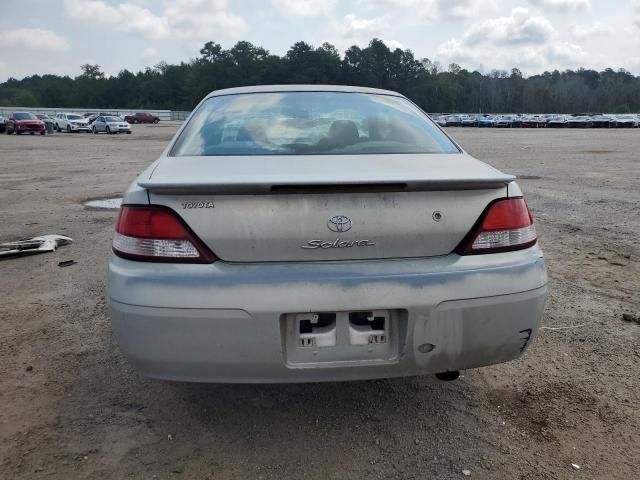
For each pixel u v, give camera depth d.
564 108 135.88
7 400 2.78
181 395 2.84
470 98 137.88
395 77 126.38
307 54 121.38
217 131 2.87
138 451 2.38
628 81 146.75
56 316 3.89
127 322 2.13
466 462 2.31
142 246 2.15
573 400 2.77
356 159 2.52
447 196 2.21
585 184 10.77
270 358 2.11
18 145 27.16
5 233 6.62
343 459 2.33
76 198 9.58
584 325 3.67
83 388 2.91
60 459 2.32
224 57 127.50
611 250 5.55
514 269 2.23
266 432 2.52
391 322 2.18
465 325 2.19
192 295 2.07
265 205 2.11
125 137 37.38
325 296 2.08
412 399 2.80
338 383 2.96
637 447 2.39
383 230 2.15
